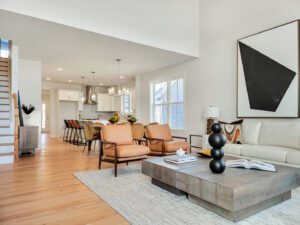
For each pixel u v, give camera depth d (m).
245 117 4.71
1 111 5.20
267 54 4.32
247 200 1.96
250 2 4.74
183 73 6.46
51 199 2.56
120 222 2.02
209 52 5.66
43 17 3.67
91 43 4.82
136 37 4.79
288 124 3.76
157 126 4.75
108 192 2.79
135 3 4.82
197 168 2.59
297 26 3.88
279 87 4.11
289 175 2.37
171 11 5.43
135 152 3.68
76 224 1.98
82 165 4.29
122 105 10.71
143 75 8.25
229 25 5.17
